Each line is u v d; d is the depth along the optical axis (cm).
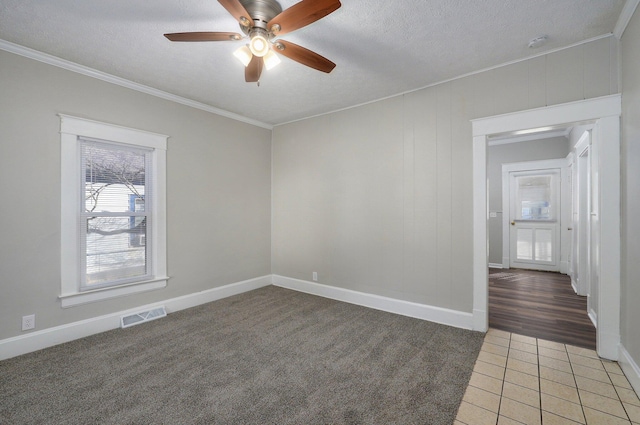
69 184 267
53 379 206
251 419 168
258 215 440
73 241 270
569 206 543
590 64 232
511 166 596
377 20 206
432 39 230
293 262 434
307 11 163
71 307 270
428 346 255
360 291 367
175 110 342
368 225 358
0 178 233
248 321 312
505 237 603
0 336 233
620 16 202
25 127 244
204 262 372
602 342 231
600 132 227
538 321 311
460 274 296
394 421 166
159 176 327
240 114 405
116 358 235
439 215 307
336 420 167
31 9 194
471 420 167
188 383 202
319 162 404
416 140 321
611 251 224
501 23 210
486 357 236
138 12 198
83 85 275
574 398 185
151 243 326
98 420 166
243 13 170
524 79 260
